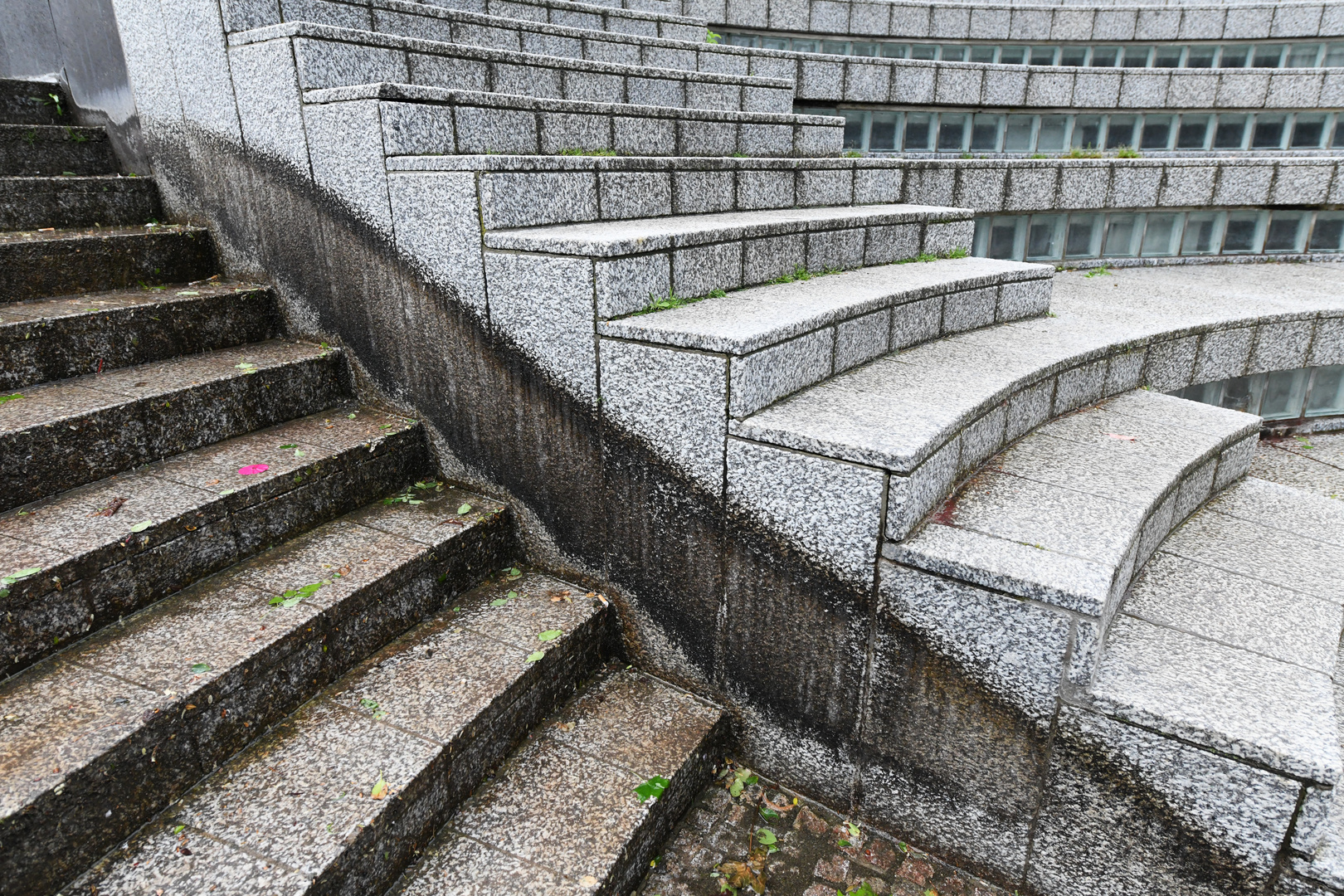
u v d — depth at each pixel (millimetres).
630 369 2779
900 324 3539
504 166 2957
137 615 2502
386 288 3441
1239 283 6293
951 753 2494
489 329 3145
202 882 1871
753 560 2713
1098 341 3969
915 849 2666
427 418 3578
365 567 2826
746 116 5039
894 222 4449
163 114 4070
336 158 3359
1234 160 7055
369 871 2074
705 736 2828
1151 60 9062
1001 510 2666
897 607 2453
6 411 2770
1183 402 4094
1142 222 7324
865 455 2326
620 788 2545
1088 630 2133
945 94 7617
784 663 2770
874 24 8602
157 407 3027
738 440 2592
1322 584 2885
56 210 3924
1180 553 3139
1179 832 2168
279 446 3270
